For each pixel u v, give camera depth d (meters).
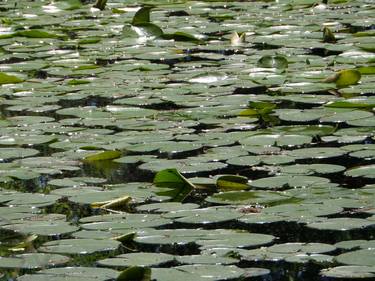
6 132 10.34
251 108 11.13
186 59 14.36
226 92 11.98
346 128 10.17
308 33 16.08
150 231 7.30
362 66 13.32
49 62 14.30
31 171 8.89
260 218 7.49
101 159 9.31
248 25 17.23
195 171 8.79
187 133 10.11
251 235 7.12
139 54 14.70
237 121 10.56
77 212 7.82
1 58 14.73
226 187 8.41
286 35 15.95
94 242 7.07
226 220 7.49
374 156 9.02
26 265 6.65
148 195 8.23
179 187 8.47
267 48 14.98
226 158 9.16
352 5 19.59
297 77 12.71
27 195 8.23
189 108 11.24
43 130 10.41
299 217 7.48
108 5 20.88
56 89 12.42
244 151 9.38
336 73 12.27
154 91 12.10
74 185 8.55
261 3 20.48
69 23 18.25
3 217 7.70
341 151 9.26
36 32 16.59
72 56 14.73
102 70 13.61
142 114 10.99
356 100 11.23
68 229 7.38
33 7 20.81
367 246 6.84
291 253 6.75
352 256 6.67
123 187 8.46
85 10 20.25
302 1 19.91
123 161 9.23
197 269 6.49
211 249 6.86
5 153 9.52
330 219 7.40
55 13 19.89
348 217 7.45
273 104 11.09
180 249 6.90
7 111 11.34
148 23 16.20
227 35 16.33
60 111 11.19
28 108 11.45
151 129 10.31
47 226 7.46
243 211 7.70
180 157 9.30
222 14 18.72
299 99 11.41
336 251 6.79
